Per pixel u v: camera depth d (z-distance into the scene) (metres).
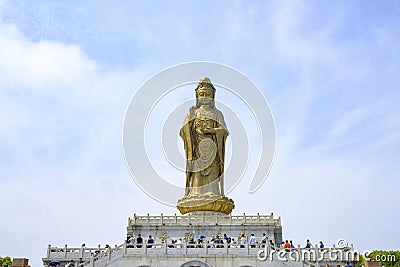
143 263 45.84
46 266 54.94
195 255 46.16
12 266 50.06
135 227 60.22
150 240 50.84
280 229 60.44
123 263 45.88
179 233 59.81
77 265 45.62
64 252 55.97
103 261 46.09
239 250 46.56
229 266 45.66
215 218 61.12
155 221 61.00
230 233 59.78
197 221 60.81
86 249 55.88
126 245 46.94
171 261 45.94
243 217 61.44
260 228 60.06
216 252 46.50
